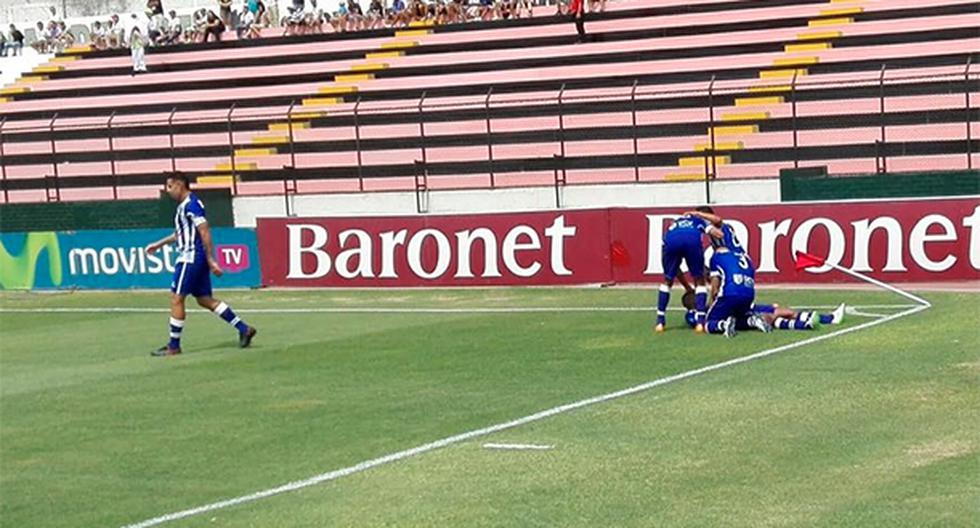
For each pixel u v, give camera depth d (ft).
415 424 69.87
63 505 57.57
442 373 84.94
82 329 119.85
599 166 182.60
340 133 202.90
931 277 115.55
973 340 84.94
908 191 146.10
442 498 54.34
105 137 218.38
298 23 231.50
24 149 222.89
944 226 114.83
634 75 193.06
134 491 59.26
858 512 48.67
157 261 151.23
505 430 66.85
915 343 85.15
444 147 194.18
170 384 86.17
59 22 252.21
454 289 132.77
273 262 143.74
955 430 60.59
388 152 196.85
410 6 224.74
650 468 57.16
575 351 90.68
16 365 98.99
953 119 168.86
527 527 49.44
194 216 98.27
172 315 98.63
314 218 141.28
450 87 204.33
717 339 92.07
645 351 88.89
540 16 213.05
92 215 179.83
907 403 66.95
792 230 120.16
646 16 206.39
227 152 208.33
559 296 122.83
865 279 111.24
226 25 241.76
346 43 223.10
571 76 197.57
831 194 150.10
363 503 54.39
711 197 163.94
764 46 192.44
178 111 222.07
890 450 57.57
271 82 222.28
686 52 195.72
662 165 180.34
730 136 177.88
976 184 143.13
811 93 178.91
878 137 170.71
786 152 173.47
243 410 76.28
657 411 69.05
